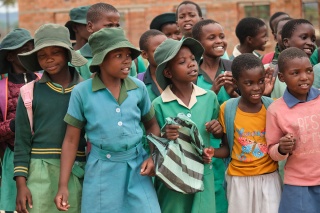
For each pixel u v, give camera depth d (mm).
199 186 4352
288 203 4348
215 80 5004
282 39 6016
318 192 4301
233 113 4547
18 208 4309
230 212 4543
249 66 4422
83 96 4250
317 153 4309
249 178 4484
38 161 4355
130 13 13344
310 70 4352
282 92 5344
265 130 4496
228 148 4613
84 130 4461
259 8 12938
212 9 13109
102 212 4195
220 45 5520
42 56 4383
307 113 4336
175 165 4289
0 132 4691
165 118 4551
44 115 4383
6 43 5043
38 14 13672
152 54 5465
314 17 12680
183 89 4625
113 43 4172
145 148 4672
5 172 4777
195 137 4352
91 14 5699
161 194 4535
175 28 7109
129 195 4211
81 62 4504
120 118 4215
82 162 4461
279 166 4875
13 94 4910
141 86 4395
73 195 4344
